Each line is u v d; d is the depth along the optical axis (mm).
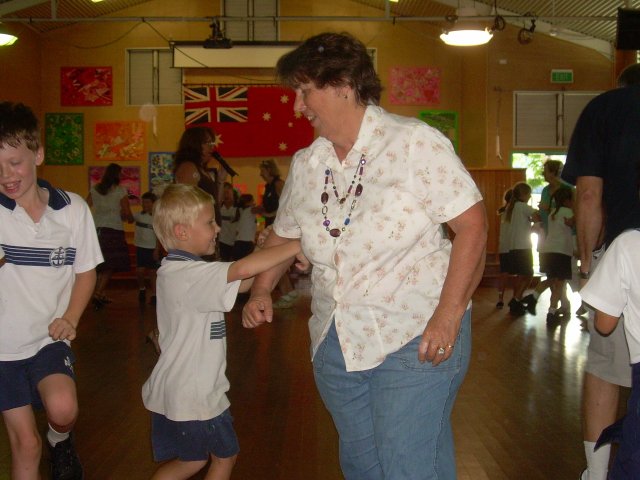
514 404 4781
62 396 2682
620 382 2857
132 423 4344
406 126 2127
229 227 12227
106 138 17000
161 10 16906
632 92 2980
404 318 2145
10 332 2725
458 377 2191
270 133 16703
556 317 8648
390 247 2131
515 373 5773
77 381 5469
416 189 2111
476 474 3484
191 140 4938
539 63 15562
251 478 3453
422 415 2113
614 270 2217
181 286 2656
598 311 2270
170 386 2670
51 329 2697
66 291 2875
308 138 16766
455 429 4215
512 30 15492
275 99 16672
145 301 11133
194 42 16375
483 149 15773
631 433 2123
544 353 6668
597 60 15570
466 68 16516
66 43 16953
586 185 3072
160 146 16984
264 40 16844
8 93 15312
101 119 17031
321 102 2146
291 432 4176
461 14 11266
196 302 2623
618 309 2227
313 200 2246
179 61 16422
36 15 15602
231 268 2551
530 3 14000
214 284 2564
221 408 2711
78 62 17016
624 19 9828
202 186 4887
